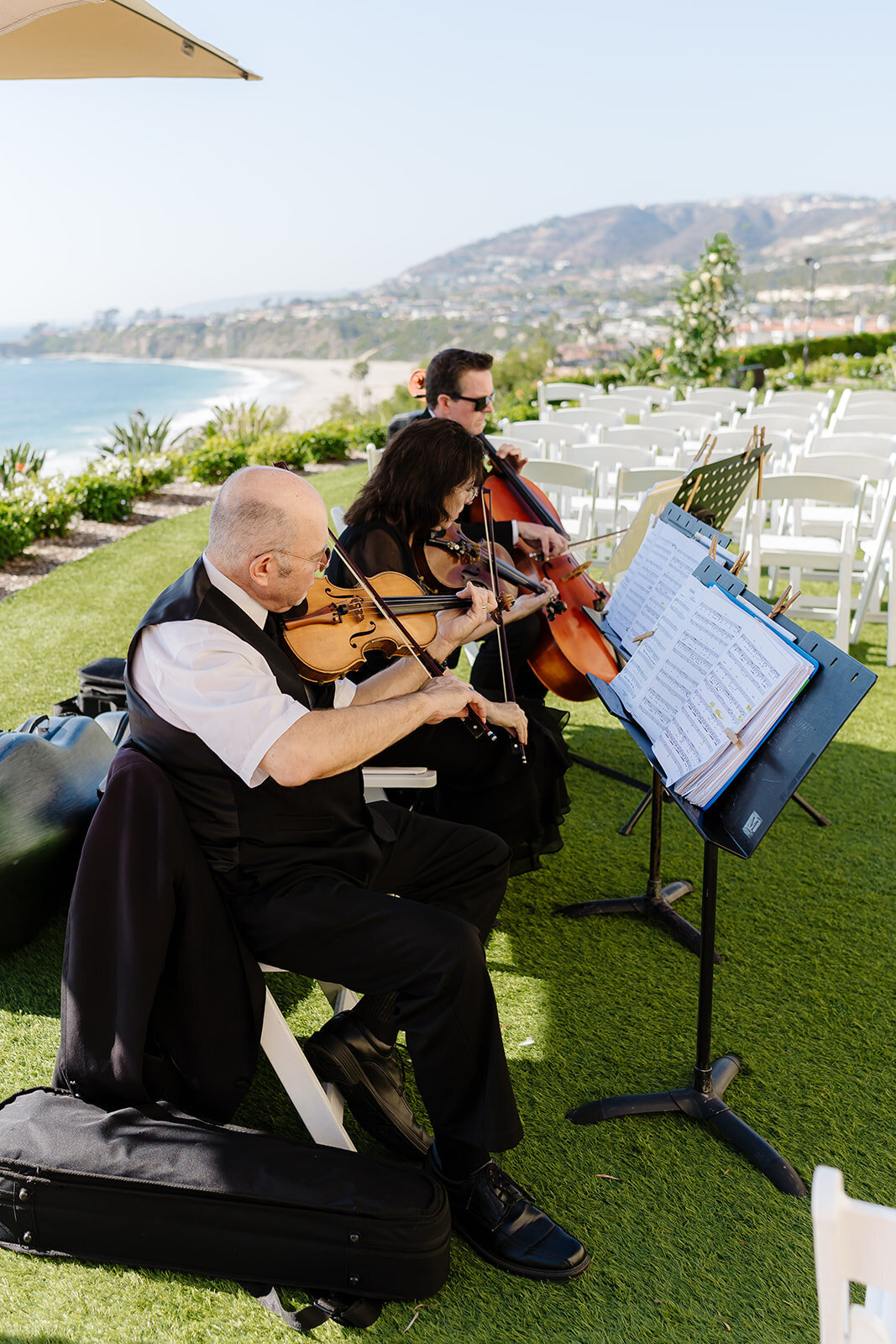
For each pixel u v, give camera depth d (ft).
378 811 6.72
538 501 11.61
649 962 8.16
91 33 7.80
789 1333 4.98
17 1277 5.16
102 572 19.49
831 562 16.24
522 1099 6.61
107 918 5.37
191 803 5.54
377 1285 5.04
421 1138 6.11
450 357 10.97
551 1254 5.31
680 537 7.14
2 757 7.72
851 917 8.83
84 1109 5.47
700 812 5.66
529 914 8.82
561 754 8.57
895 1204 5.78
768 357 66.80
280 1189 5.03
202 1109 5.65
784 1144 6.26
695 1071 6.51
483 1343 4.92
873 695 14.02
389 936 5.45
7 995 7.39
